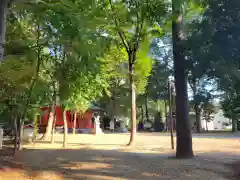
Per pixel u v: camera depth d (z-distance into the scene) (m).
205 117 42.69
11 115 11.59
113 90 35.78
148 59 16.92
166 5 11.99
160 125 43.09
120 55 17.72
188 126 10.34
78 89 13.18
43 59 12.04
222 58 4.98
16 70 10.74
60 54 12.20
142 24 13.97
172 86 14.24
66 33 8.51
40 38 12.03
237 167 8.30
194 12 7.80
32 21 9.56
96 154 11.16
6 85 10.96
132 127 16.22
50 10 8.59
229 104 6.46
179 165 8.60
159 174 7.47
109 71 19.22
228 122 54.97
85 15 9.85
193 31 5.67
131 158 10.14
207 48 5.16
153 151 12.78
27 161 9.35
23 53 10.59
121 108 40.56
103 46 11.18
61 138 22.59
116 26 14.12
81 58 9.73
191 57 5.60
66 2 8.31
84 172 7.77
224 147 14.52
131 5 13.23
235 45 4.86
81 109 22.67
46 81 13.21
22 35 10.79
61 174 7.49
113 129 41.84
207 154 11.34
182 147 10.27
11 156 10.33
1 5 6.70
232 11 4.96
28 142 17.41
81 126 34.50
